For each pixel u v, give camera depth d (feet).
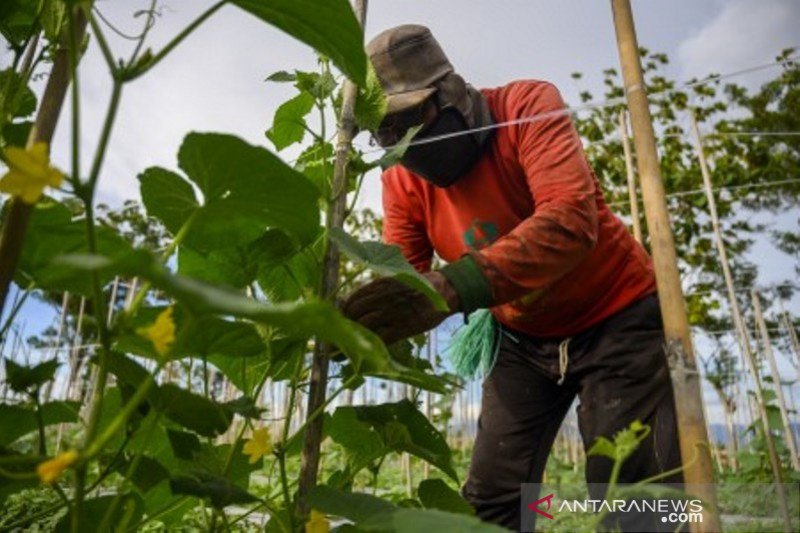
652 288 5.29
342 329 1.85
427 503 3.65
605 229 5.14
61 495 3.24
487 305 3.93
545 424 5.72
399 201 6.38
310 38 2.88
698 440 2.82
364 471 15.12
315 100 4.00
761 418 8.48
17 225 2.72
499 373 5.82
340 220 3.76
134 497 3.58
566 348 5.30
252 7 2.67
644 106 3.24
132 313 2.37
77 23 2.93
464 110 4.97
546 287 5.09
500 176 5.29
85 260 1.67
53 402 3.68
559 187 4.36
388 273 3.18
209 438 3.41
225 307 1.75
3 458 2.58
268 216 2.93
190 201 3.09
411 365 4.17
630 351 4.91
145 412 3.15
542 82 5.18
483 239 5.59
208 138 2.43
